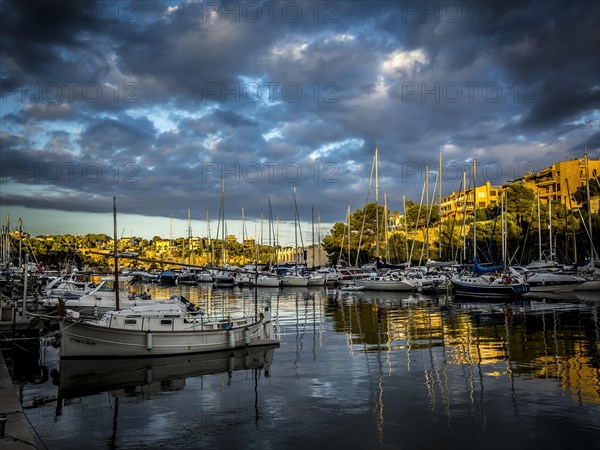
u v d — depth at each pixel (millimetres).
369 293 58875
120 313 22734
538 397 15078
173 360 21547
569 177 115562
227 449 11859
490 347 22953
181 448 11992
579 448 11477
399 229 109750
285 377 18391
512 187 100562
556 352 21391
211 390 16859
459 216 117000
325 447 11812
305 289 71438
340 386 16953
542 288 52219
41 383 18156
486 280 49906
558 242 80062
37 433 13094
